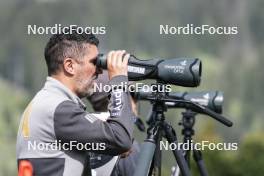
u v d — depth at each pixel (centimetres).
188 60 1014
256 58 17900
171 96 1144
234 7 19988
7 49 16088
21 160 1012
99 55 1038
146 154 1026
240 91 16888
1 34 16300
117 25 17475
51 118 1000
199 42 17938
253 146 3081
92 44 1033
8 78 15850
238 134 10375
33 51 15775
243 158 3036
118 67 1024
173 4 18775
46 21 16675
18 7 16788
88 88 1036
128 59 1030
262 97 16888
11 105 11500
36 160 1002
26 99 12188
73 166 1002
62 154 1001
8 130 10375
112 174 1147
